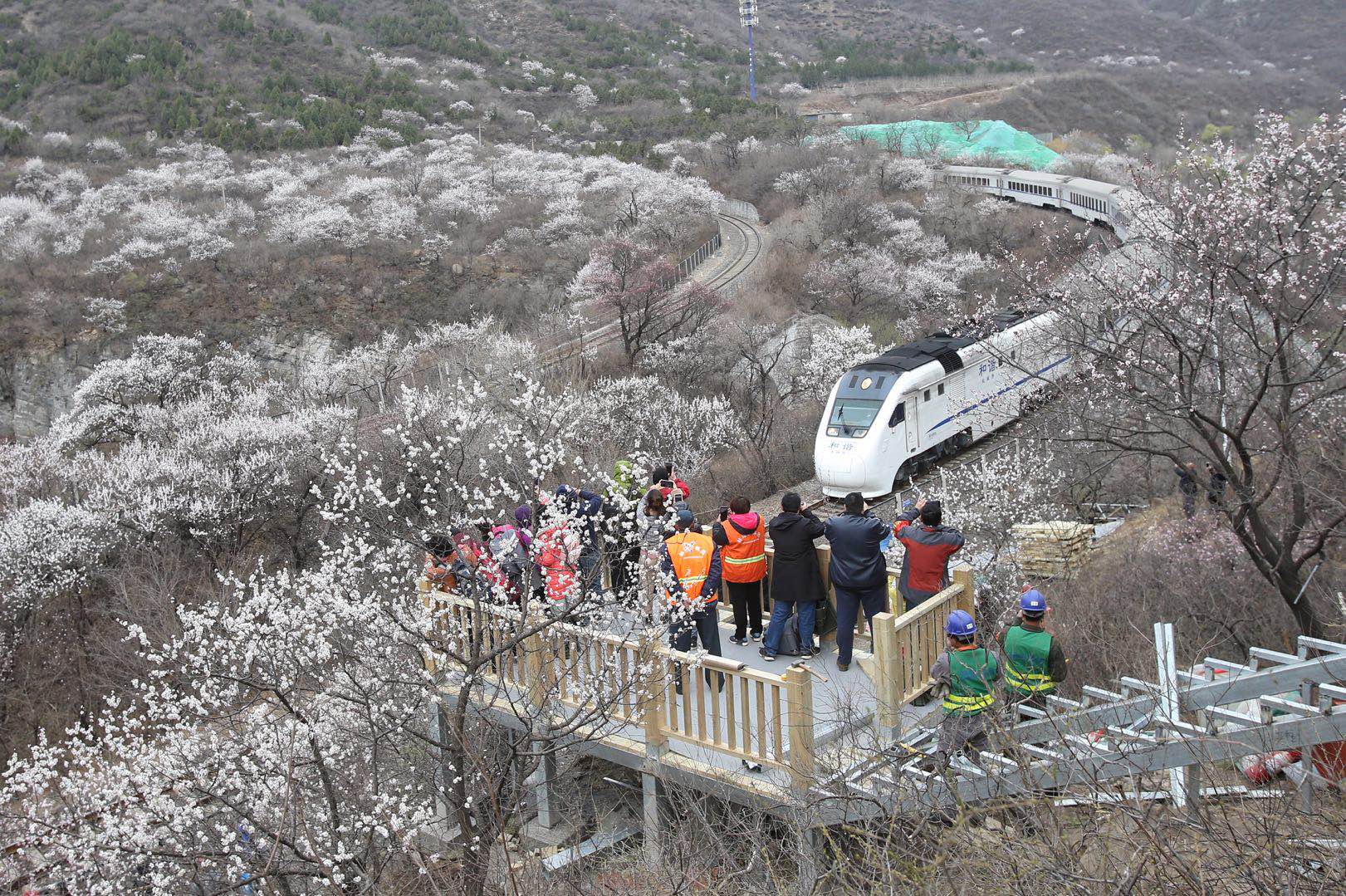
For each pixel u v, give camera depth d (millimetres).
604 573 10711
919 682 8812
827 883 7531
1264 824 5465
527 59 121750
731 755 8391
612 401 29406
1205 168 13148
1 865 9406
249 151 80812
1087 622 11656
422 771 9195
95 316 51812
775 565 9742
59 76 90562
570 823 9586
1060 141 92250
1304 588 10906
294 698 10023
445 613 9648
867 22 185750
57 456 29391
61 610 21859
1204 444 15742
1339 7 160625
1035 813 6184
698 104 104938
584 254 58062
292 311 53812
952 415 25406
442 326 48656
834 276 45531
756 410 32375
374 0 128875
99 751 10391
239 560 23422
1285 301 11406
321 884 8633
